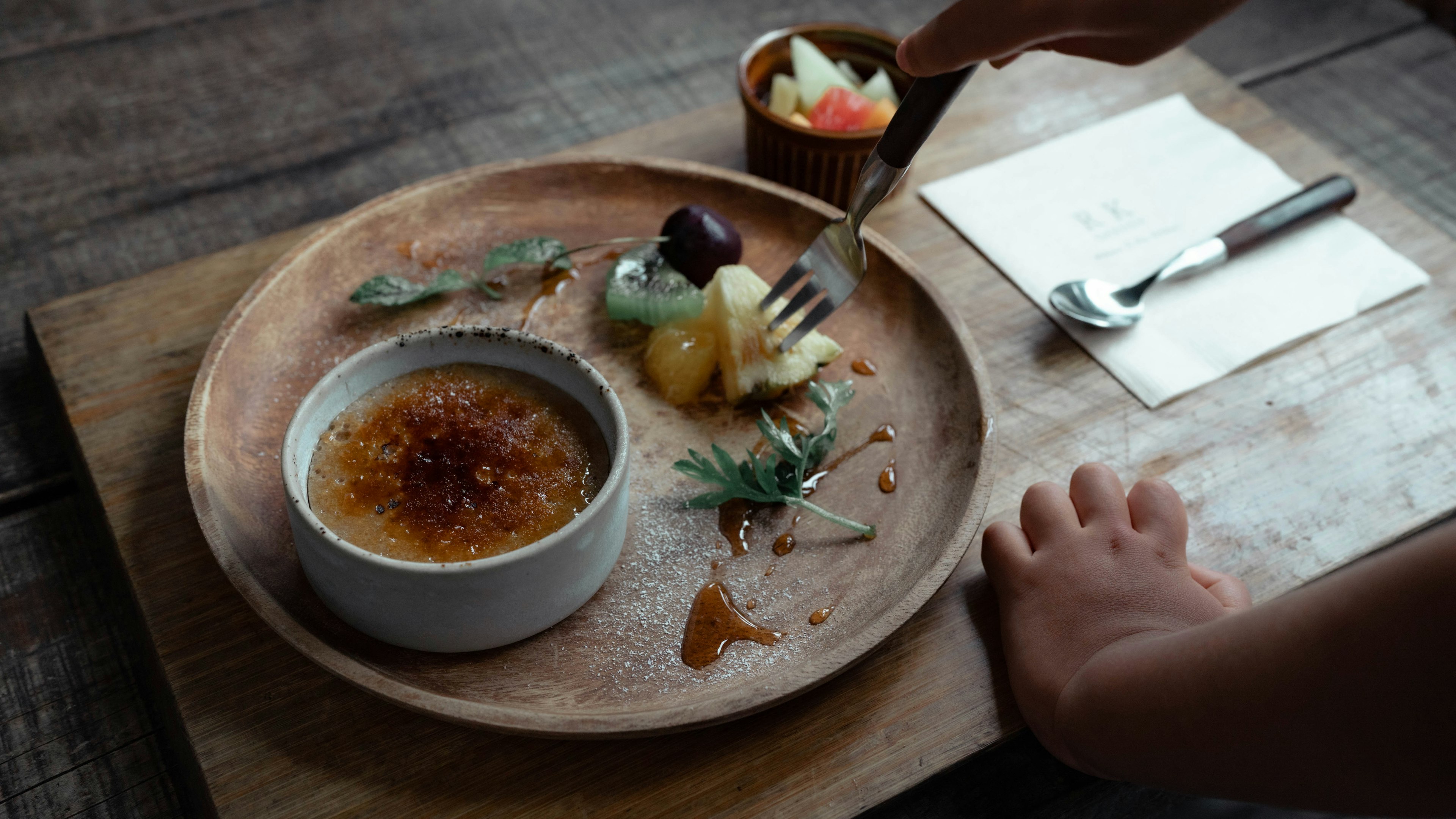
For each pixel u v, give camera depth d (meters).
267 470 0.45
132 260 0.55
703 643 0.42
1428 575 0.32
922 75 0.41
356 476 0.42
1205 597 0.42
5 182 0.57
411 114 0.62
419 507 0.41
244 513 0.44
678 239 0.50
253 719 0.41
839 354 0.49
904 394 0.48
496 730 0.39
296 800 0.40
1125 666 0.38
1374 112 0.67
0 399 0.50
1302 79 0.68
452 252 0.51
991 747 0.42
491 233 0.52
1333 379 0.51
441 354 0.44
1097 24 0.41
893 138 0.43
